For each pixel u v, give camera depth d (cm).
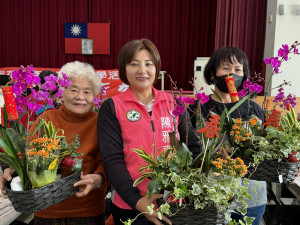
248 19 493
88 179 118
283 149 108
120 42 619
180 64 605
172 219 94
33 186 104
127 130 122
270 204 201
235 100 118
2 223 132
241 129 115
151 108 130
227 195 92
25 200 99
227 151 115
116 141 121
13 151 101
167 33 600
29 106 103
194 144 124
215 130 95
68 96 134
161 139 123
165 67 609
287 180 113
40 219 134
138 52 124
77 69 133
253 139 113
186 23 590
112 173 114
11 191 99
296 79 480
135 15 607
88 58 637
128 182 110
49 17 634
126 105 125
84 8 620
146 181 120
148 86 127
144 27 608
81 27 621
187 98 103
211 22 584
